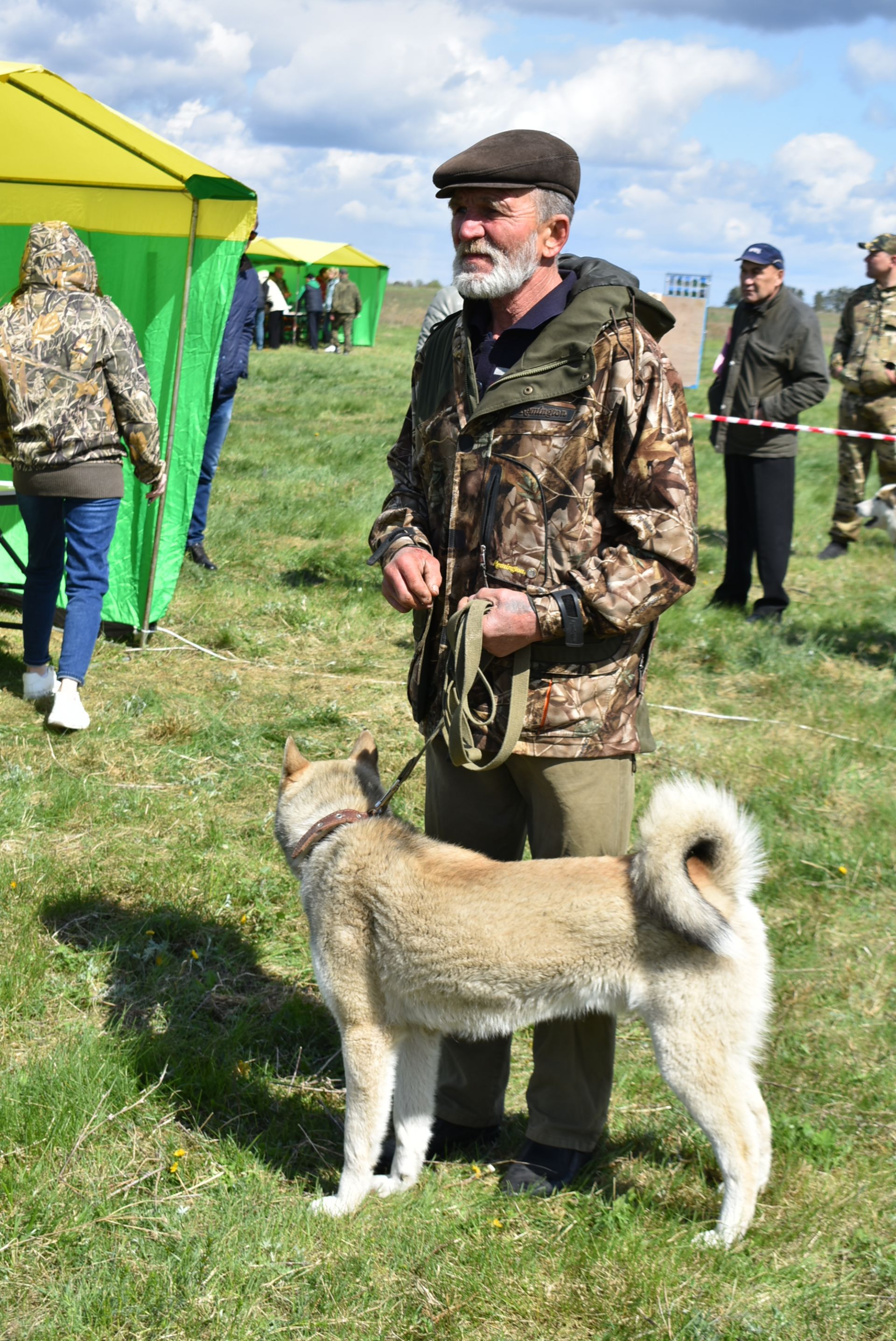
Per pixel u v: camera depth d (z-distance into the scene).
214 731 5.42
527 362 2.47
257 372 22.92
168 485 6.50
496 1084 2.96
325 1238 2.56
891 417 9.48
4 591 7.15
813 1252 2.58
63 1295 2.35
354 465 12.68
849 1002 3.61
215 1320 2.31
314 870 2.80
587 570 2.47
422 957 2.60
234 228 6.13
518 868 2.61
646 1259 2.52
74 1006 3.43
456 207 2.53
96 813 4.54
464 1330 2.34
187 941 3.81
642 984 2.50
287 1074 3.25
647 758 5.51
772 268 7.30
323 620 7.23
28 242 5.11
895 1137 2.99
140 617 6.58
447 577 2.67
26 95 5.57
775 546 7.69
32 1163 2.73
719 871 2.54
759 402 7.47
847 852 4.60
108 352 5.10
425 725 2.91
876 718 6.12
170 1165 2.80
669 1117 3.09
